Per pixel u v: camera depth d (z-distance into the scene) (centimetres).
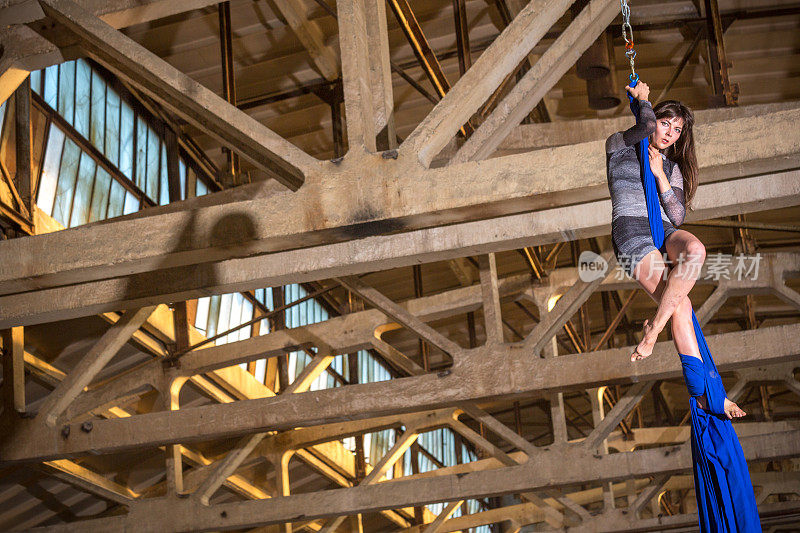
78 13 746
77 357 1444
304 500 1374
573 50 722
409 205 656
